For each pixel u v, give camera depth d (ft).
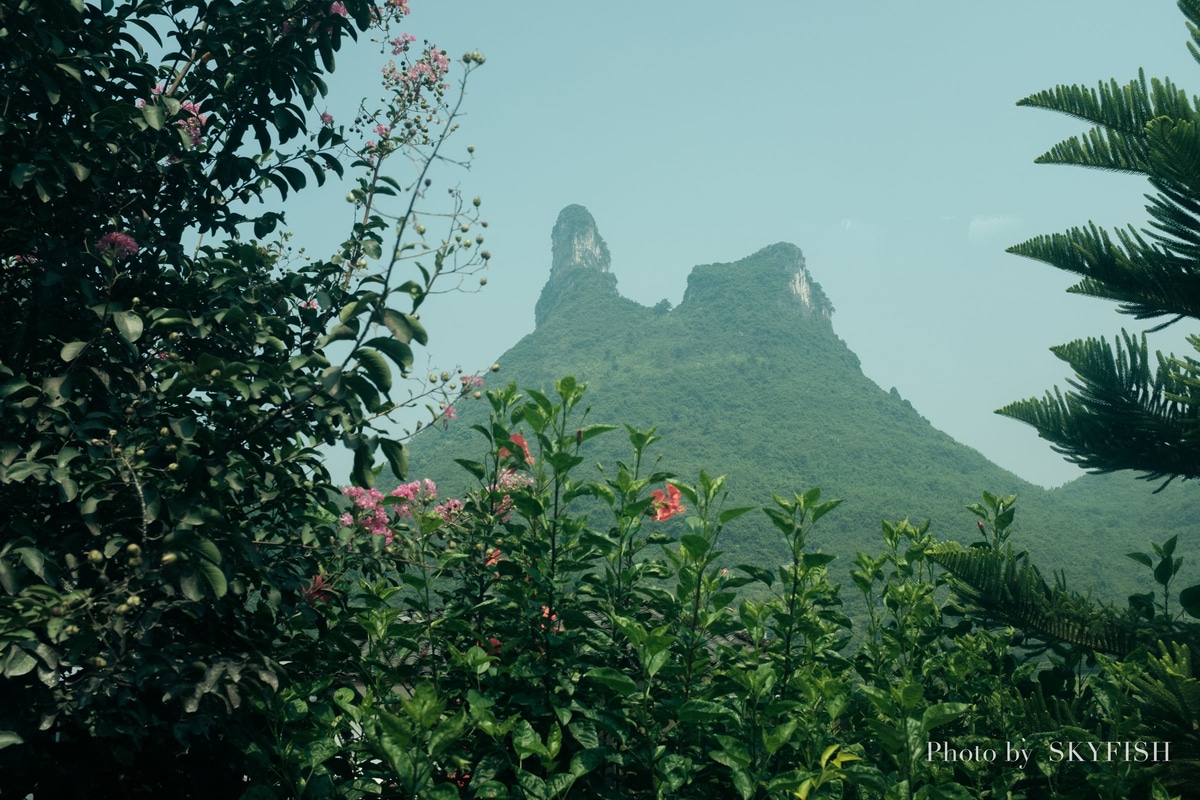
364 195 10.93
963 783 9.43
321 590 9.07
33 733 7.28
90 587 7.57
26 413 8.05
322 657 8.95
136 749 7.72
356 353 7.55
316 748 7.34
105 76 9.22
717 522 8.59
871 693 7.01
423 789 6.22
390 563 10.02
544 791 6.70
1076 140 15.55
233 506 8.88
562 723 7.64
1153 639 11.66
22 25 8.30
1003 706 9.99
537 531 9.09
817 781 6.91
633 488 8.89
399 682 8.76
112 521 8.13
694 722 7.78
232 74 10.55
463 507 10.75
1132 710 9.40
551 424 8.64
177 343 9.66
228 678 7.14
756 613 8.79
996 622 12.83
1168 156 13.21
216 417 8.43
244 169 10.64
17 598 6.66
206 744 8.28
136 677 6.84
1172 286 14.51
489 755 7.58
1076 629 12.19
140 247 9.41
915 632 10.46
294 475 9.10
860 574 11.08
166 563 6.88
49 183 8.55
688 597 8.39
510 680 8.22
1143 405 14.87
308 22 10.58
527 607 8.25
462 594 9.39
